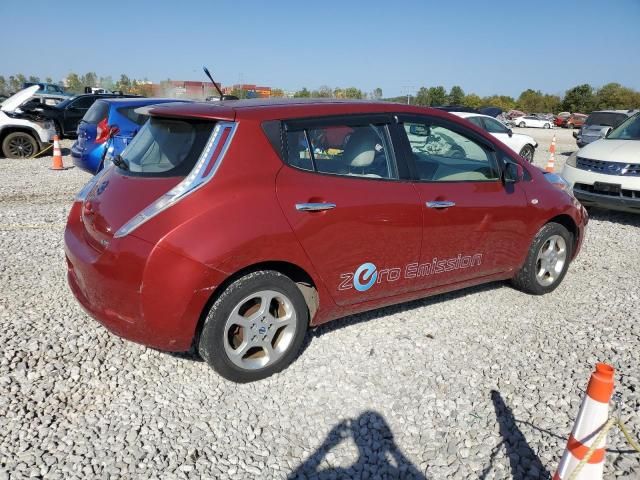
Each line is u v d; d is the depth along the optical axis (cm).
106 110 877
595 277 552
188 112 332
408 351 382
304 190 331
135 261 293
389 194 367
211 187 306
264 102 359
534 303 475
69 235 357
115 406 307
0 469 253
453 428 301
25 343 367
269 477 261
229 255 300
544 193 469
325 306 355
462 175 423
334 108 362
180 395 321
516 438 294
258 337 329
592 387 216
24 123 1315
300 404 318
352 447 284
